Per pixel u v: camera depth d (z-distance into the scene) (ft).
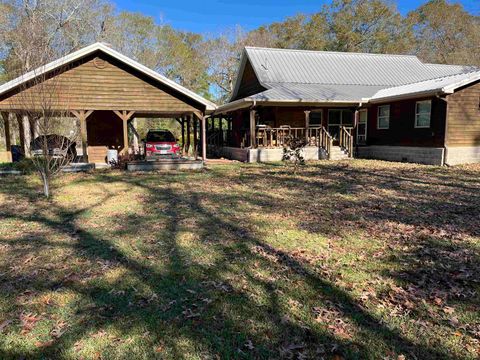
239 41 128.57
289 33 125.59
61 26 77.71
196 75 122.42
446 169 41.70
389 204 23.79
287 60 69.26
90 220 20.25
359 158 57.21
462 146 47.14
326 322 9.84
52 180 35.27
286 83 62.23
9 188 31.40
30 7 72.74
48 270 13.39
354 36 120.26
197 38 129.08
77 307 10.71
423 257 14.30
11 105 41.52
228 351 8.64
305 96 53.88
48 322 9.93
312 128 57.36
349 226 18.74
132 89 47.39
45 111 26.48
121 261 14.17
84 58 45.01
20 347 8.87
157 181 35.32
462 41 117.60
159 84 48.42
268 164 50.08
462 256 14.28
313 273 12.94
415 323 9.74
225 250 15.29
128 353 8.60
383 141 56.75
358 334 9.29
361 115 62.75
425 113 48.73
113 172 42.91
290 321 9.87
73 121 59.11
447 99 45.09
